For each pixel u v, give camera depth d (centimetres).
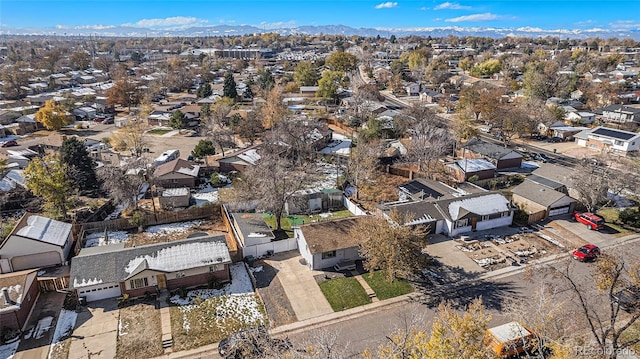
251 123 7644
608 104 10419
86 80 15912
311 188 5494
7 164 5781
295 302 3173
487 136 8206
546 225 4431
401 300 3192
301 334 2828
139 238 4231
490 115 8219
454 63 18450
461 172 5691
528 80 11469
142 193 5422
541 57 17438
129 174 4925
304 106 10988
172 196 4850
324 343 2206
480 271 3559
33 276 3200
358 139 6988
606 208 4844
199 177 5912
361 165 5481
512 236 4184
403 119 7669
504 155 6259
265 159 5456
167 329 2891
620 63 15762
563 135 7850
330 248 3575
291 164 6000
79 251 3769
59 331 2872
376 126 7394
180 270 3262
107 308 3117
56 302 3188
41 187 4334
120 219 4419
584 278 3406
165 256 3369
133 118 9731
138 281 3225
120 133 7350
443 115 9950
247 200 4788
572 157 6838
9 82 12950
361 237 3431
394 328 2872
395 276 3291
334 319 2989
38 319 2988
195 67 18238
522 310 2461
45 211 4600
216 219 4694
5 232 4038
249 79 14600
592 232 4262
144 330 2881
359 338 2788
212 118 8350
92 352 2681
